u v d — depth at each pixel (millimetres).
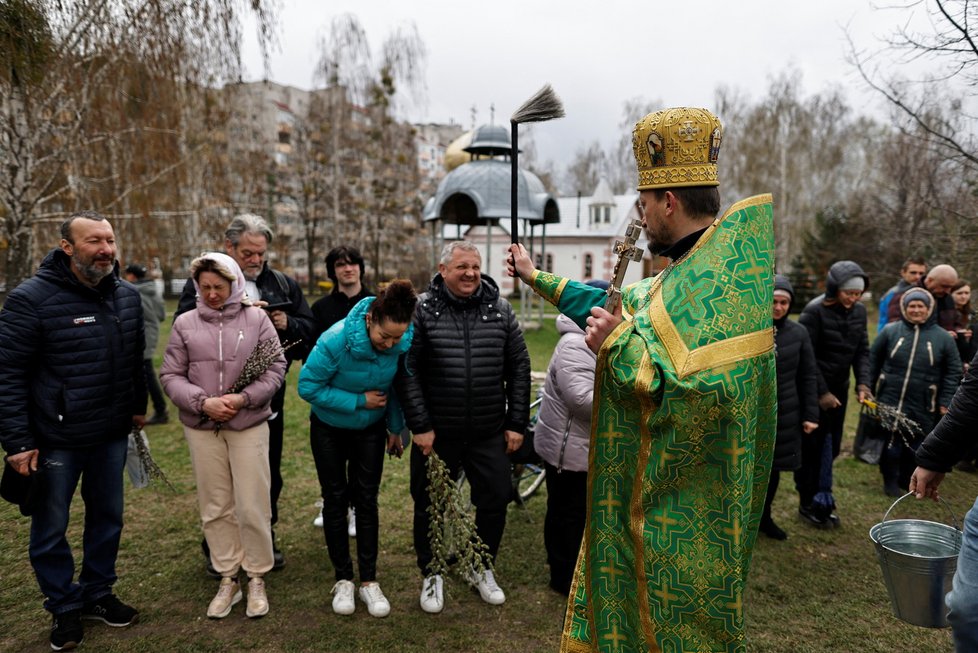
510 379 3594
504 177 15578
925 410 5188
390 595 3617
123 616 3252
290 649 3098
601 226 41188
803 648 3158
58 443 3020
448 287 3461
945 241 6363
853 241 19391
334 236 29594
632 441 1701
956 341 5664
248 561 3418
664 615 1637
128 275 7062
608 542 1765
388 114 26734
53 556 3055
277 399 3846
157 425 7078
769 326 1588
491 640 3199
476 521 3602
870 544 4383
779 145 32188
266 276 4004
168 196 10055
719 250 1589
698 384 1495
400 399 3406
